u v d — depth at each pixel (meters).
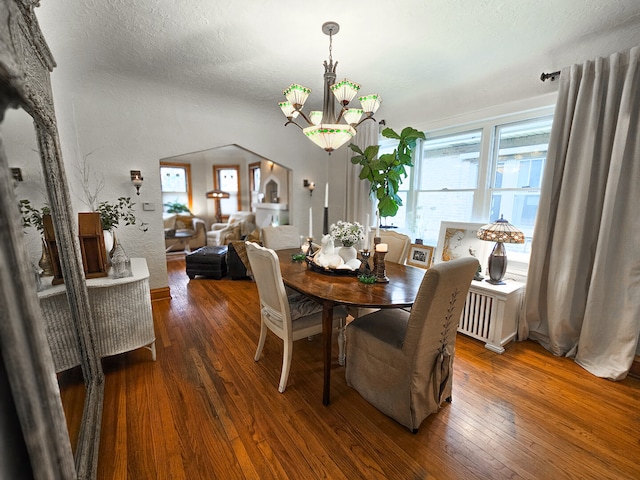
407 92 3.36
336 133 2.06
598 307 2.17
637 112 2.00
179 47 2.36
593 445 1.52
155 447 1.49
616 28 2.07
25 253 0.69
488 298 2.51
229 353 2.41
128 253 3.49
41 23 1.95
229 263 4.47
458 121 3.15
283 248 3.35
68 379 1.45
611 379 2.06
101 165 3.22
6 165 0.64
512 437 1.58
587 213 2.27
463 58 2.55
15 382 0.62
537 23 2.04
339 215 4.91
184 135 3.69
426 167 3.66
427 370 1.60
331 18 1.98
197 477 1.34
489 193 3.04
